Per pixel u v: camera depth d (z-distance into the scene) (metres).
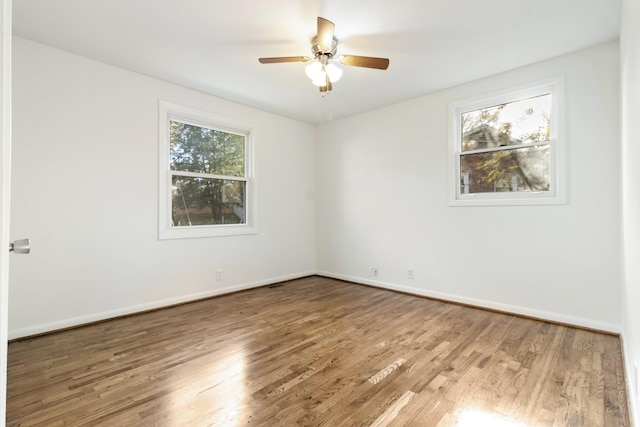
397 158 4.09
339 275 4.80
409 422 1.56
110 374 2.01
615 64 2.62
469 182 3.51
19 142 2.57
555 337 2.57
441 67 3.08
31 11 2.23
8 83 0.86
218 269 3.90
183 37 2.58
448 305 3.48
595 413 1.62
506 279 3.20
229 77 3.32
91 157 2.93
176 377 1.97
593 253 2.72
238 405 1.69
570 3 2.14
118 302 3.08
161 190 3.39
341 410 1.66
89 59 2.91
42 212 2.67
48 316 2.70
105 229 3.01
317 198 5.13
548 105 3.00
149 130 3.30
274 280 4.54
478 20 2.34
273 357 2.24
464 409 1.66
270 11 2.25
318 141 5.11
